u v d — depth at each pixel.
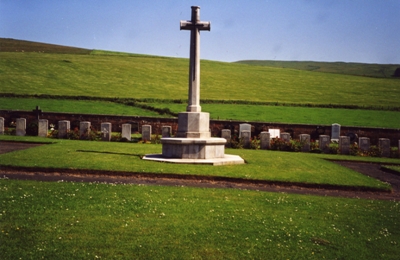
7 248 8.99
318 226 11.55
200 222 11.24
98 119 35.88
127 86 63.56
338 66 140.12
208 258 9.08
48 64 75.50
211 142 21.08
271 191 16.08
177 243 9.74
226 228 10.90
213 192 14.79
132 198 13.23
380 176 21.08
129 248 9.33
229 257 9.18
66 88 58.38
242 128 33.88
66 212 11.45
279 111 49.94
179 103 52.00
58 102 47.78
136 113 44.59
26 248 9.05
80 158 19.53
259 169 19.38
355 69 131.25
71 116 35.97
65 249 9.12
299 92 68.38
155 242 9.73
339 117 48.00
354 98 64.31
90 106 46.69
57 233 9.95
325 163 23.31
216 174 17.53
